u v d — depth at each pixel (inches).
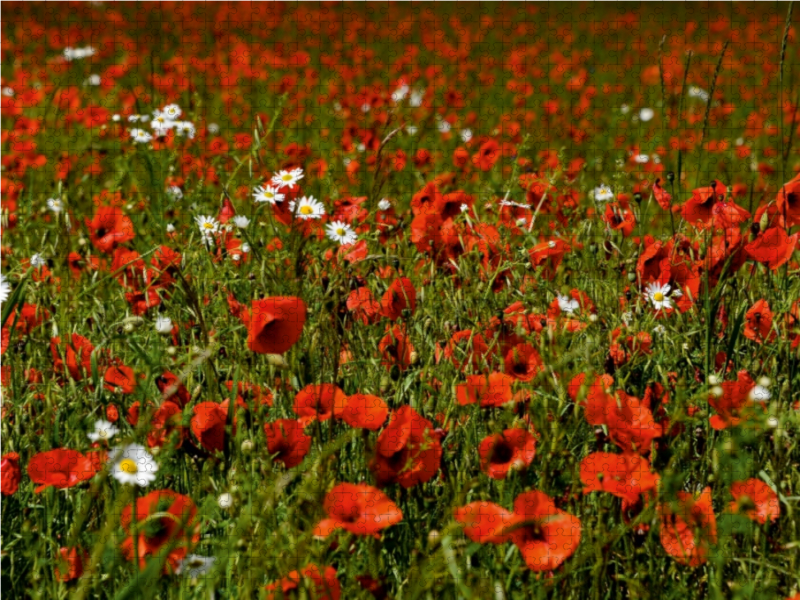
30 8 619.2
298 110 342.3
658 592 129.0
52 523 133.2
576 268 154.0
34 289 149.8
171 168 201.3
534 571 128.5
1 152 263.6
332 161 244.2
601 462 126.8
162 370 134.2
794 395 139.9
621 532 126.7
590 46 586.6
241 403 133.1
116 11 636.1
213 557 127.7
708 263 144.3
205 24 626.5
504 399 131.5
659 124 341.7
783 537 131.3
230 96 355.6
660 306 141.5
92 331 148.6
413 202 155.9
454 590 127.0
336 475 131.8
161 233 173.8
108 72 368.5
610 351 136.6
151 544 125.9
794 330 138.8
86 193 218.4
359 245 148.2
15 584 130.4
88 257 159.3
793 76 450.6
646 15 657.0
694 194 146.5
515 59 486.9
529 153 294.7
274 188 150.9
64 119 293.4
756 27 596.4
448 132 316.2
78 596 123.1
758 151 303.9
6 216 170.9
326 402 131.2
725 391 130.8
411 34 646.5
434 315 146.5
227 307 145.1
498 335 136.9
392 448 127.6
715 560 128.6
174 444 129.0
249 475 129.9
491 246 149.2
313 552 125.0
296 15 670.5
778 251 142.2
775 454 130.6
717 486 133.7
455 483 131.6
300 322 130.8
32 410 140.2
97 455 129.2
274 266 148.2
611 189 173.3
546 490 129.6
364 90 365.4
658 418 133.7
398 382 137.2
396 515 124.9
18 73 411.8
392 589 129.2
